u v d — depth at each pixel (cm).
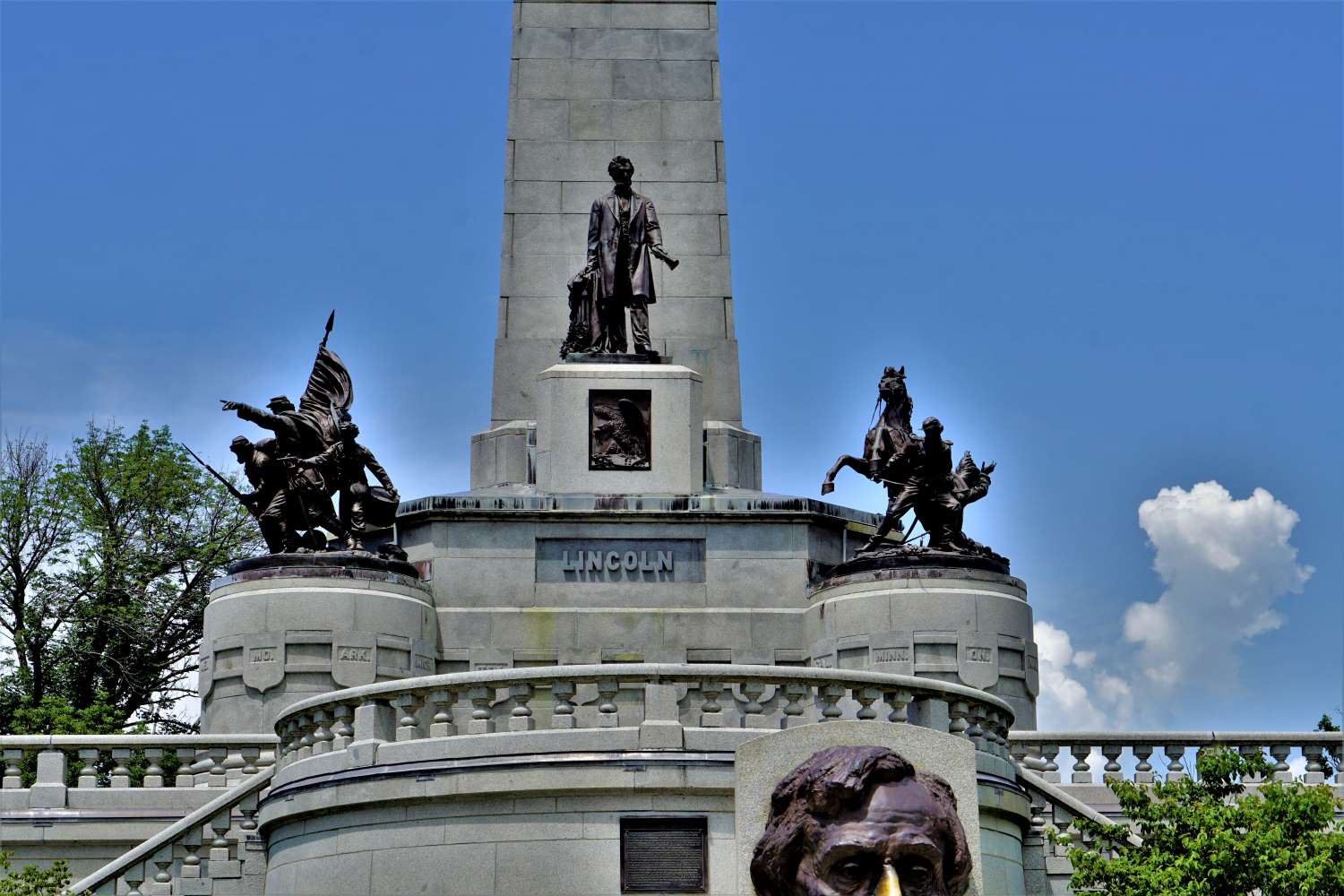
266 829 2773
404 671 3691
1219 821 2566
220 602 3716
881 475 3841
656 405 4016
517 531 3884
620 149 4316
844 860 1691
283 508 3775
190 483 5322
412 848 2556
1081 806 2983
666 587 3875
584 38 4375
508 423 4150
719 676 2570
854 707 2766
